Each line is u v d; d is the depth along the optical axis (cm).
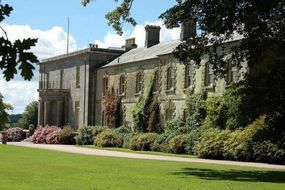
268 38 2059
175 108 4172
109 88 5300
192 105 3806
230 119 3131
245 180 1695
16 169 1989
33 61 358
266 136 2072
